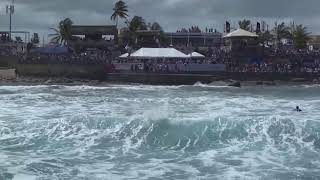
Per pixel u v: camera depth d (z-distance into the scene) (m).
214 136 21.30
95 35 95.00
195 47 91.94
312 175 16.17
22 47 96.25
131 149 19.80
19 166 16.92
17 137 21.11
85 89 52.81
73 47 92.00
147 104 33.47
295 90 55.25
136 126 22.03
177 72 66.75
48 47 81.62
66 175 16.12
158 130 21.66
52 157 18.31
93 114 26.61
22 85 59.84
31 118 25.23
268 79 68.12
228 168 17.12
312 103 34.28
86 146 20.03
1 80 68.25
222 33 111.12
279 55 76.75
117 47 93.25
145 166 17.42
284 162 17.80
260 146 20.05
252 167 17.20
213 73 67.25
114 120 22.55
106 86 59.44
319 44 112.00
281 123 21.97
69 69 72.06
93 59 72.19
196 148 20.03
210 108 30.75
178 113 26.92
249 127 21.80
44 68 72.81
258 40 84.56
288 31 122.94
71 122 22.64
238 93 49.47
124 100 36.88
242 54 77.19
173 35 112.38
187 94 46.88
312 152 19.14
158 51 69.25
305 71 68.62
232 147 20.02
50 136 21.30
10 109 29.64
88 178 15.87
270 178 15.91
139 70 67.75
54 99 37.94
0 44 94.69
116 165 17.52
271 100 37.38
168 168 17.19
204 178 16.00
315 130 21.36
